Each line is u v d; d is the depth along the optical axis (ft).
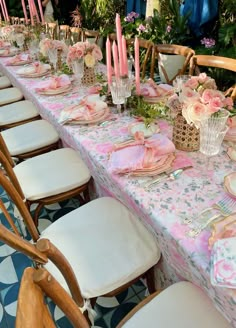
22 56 9.87
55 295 1.84
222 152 3.81
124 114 5.09
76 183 5.08
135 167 3.48
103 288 3.29
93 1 18.76
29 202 4.94
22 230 5.83
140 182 3.39
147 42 8.27
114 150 3.89
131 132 4.41
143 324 2.85
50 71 8.09
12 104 8.68
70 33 11.10
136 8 16.20
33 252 2.21
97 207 4.32
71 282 2.60
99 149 4.12
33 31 10.68
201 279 2.57
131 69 5.72
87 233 3.91
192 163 3.62
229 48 11.09
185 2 12.31
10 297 4.86
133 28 14.47
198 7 11.80
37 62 8.89
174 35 12.40
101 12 18.16
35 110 8.16
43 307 1.68
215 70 10.59
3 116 8.00
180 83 4.18
